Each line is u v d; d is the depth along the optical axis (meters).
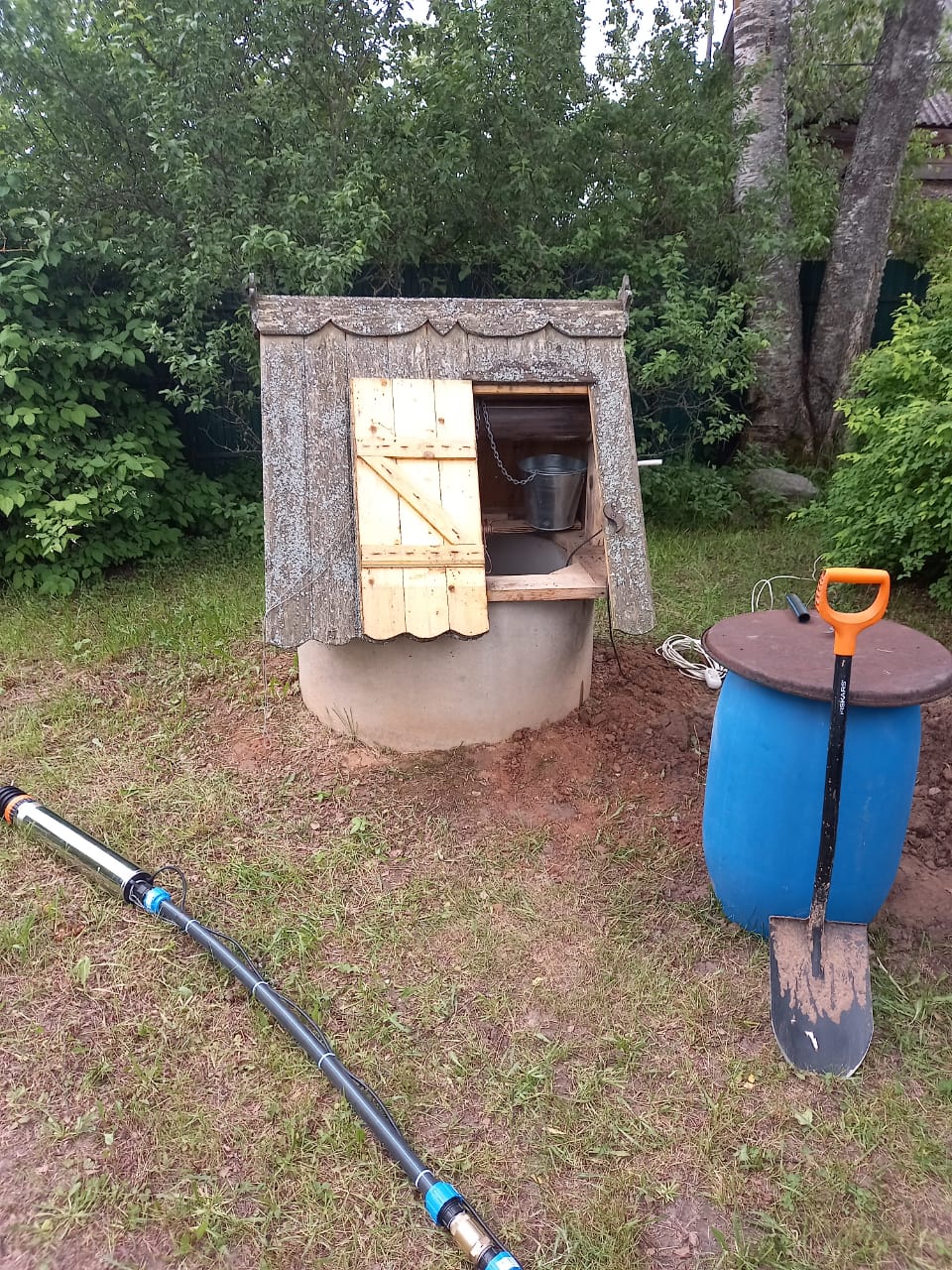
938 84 11.41
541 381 3.55
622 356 3.65
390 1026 2.45
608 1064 2.35
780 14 7.99
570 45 6.89
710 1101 2.23
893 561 5.56
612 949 2.75
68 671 4.68
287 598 3.21
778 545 7.10
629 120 7.20
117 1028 2.42
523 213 7.01
